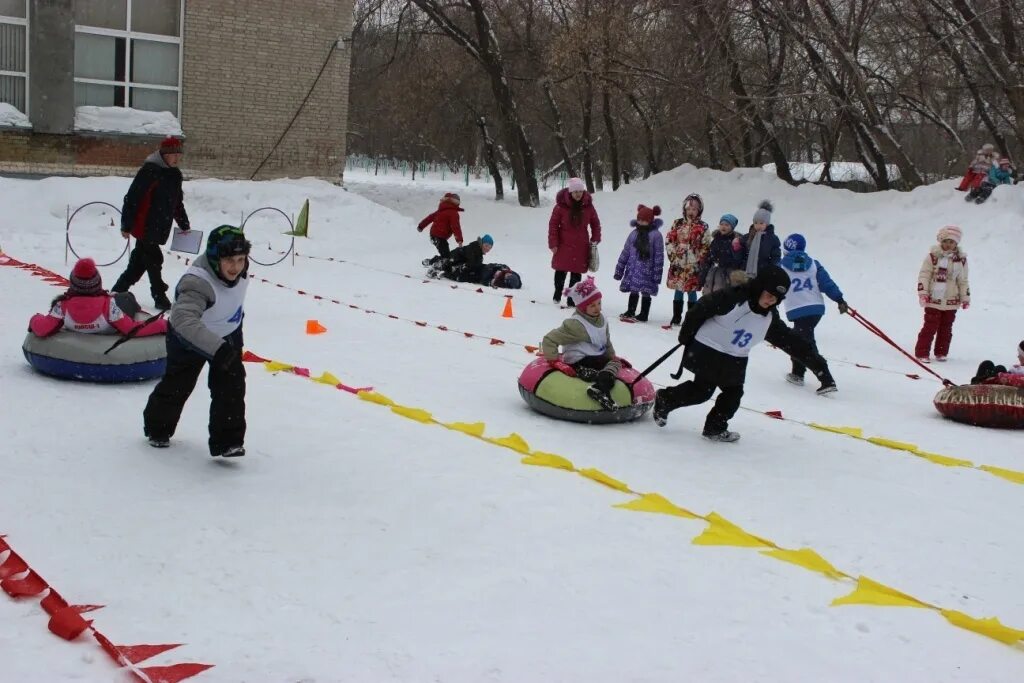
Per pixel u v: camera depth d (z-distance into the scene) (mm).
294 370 8578
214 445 5930
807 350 7590
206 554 4664
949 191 19516
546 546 5051
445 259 16297
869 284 17219
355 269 16859
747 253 11547
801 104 25047
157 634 3863
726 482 6402
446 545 4980
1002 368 9273
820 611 4492
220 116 22750
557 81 27141
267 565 4594
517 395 8484
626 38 24328
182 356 6023
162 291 11109
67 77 20547
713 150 28344
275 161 23562
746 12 23672
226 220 20281
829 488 6430
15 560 4340
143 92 22047
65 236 16641
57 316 7680
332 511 5340
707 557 5043
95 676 3504
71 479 5523
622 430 7625
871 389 10117
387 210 22312
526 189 30844
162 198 10820
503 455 6602
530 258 20188
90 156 21234
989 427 8648
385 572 4609
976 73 24141
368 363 9289
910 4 22500
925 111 25125
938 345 11984
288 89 23453
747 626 4289
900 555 5289
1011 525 5914
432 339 10758
